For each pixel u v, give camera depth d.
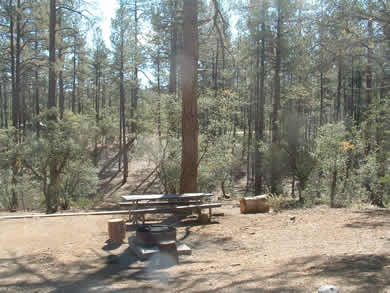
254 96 29.45
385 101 12.15
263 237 6.96
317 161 16.39
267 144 19.38
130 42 29.50
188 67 10.08
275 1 19.08
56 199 14.06
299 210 10.69
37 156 14.25
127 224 8.14
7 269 5.14
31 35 22.09
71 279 4.68
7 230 7.53
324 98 34.19
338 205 13.51
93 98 50.38
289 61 19.97
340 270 4.31
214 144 16.30
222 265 5.17
